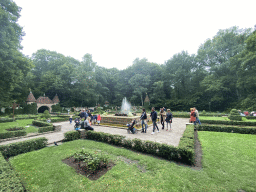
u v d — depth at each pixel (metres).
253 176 3.56
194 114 10.24
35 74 40.41
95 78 45.84
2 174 3.31
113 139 6.74
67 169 4.16
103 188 3.17
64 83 39.16
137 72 45.97
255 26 21.72
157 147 5.22
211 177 3.58
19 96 31.91
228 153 5.11
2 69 12.02
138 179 3.52
